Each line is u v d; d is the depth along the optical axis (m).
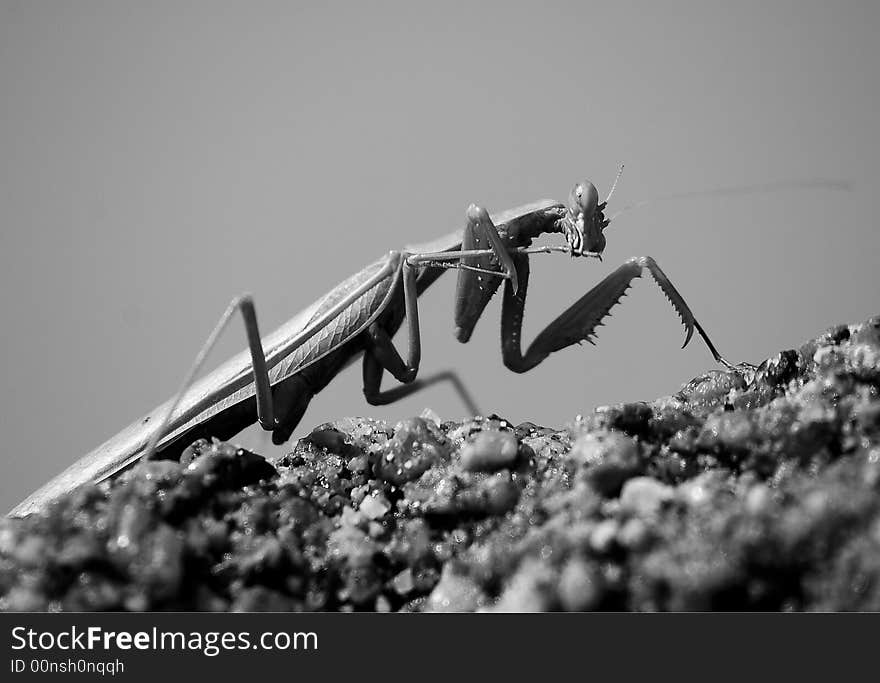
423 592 0.32
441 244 0.36
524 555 0.31
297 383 0.36
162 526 0.31
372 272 0.36
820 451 0.32
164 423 0.33
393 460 0.33
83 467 0.35
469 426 0.33
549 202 0.36
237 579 0.32
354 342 0.36
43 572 0.31
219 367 0.36
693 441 0.32
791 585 0.29
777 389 0.33
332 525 0.32
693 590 0.29
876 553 0.27
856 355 0.33
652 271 0.35
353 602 0.32
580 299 0.36
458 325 0.36
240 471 0.32
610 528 0.31
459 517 0.32
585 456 0.32
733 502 0.31
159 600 0.31
